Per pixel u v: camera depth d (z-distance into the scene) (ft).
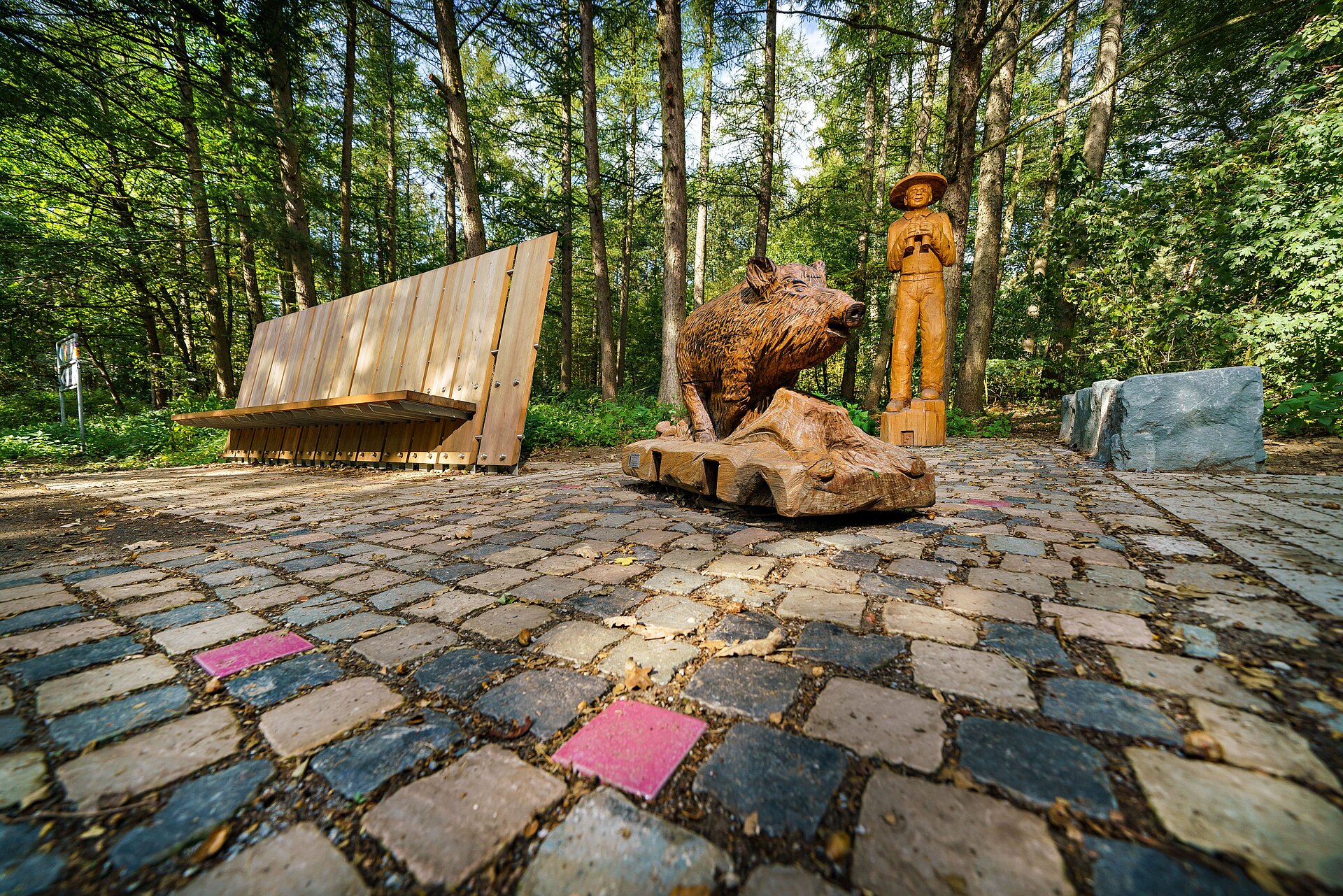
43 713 4.47
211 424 28.86
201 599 7.25
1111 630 5.42
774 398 11.56
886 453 10.98
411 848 3.06
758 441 11.43
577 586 7.42
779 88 54.95
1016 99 58.54
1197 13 35.37
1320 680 4.31
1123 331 27.71
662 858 2.96
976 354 38.01
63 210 45.01
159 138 34.50
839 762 3.67
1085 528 9.41
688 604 6.63
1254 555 7.29
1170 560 7.42
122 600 7.25
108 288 45.93
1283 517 9.27
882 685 4.62
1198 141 42.78
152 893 2.76
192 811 3.34
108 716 4.43
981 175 37.70
